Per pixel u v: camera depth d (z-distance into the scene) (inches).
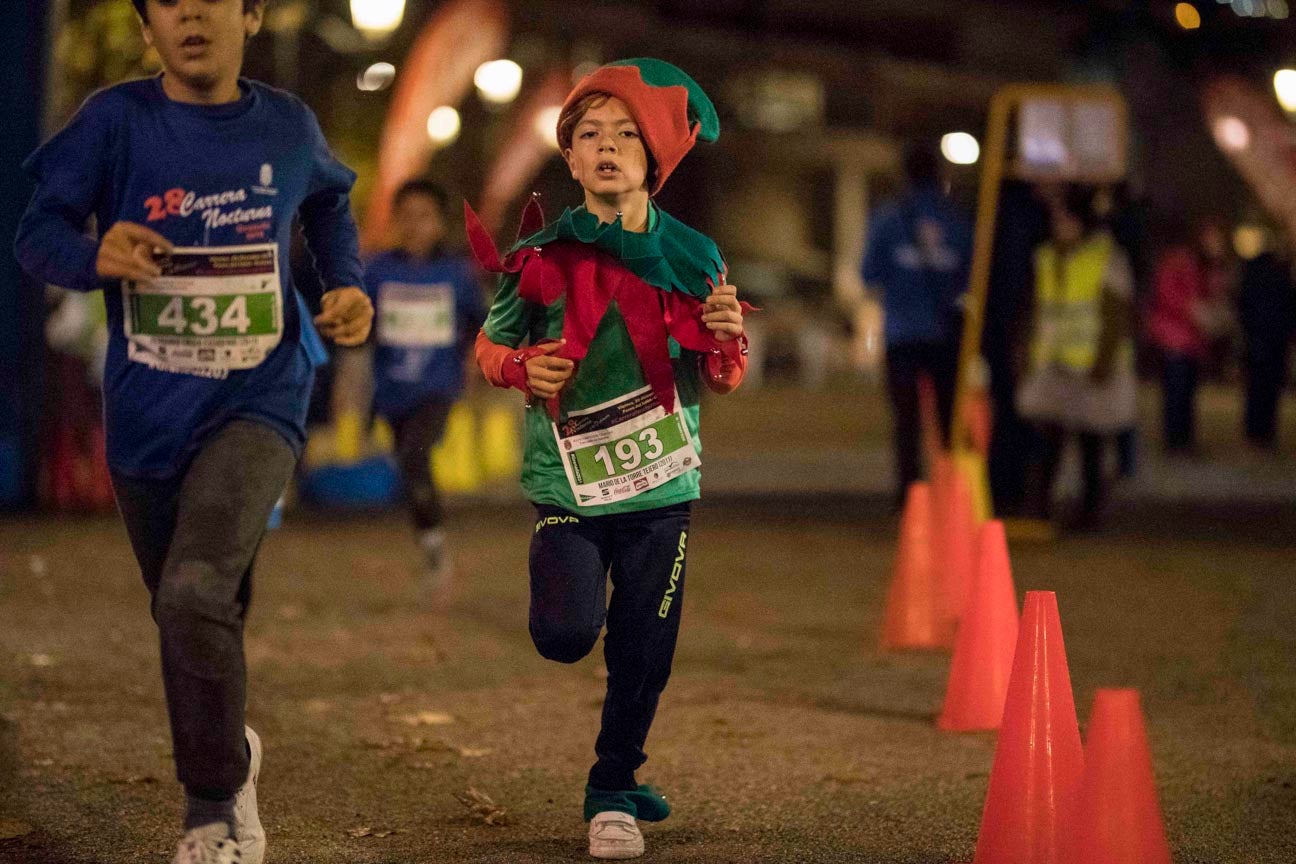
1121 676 483.8
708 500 969.5
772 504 950.4
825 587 655.8
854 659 509.7
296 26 1286.9
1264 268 1346.0
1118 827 265.4
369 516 884.0
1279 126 2454.5
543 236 294.0
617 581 305.3
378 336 584.1
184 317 269.0
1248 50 2374.5
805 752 390.3
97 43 969.5
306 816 334.3
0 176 894.4
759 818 333.7
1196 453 1293.1
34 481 905.5
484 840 317.1
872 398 2230.6
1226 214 2559.1
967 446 853.8
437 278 589.3
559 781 365.1
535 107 2568.9
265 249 272.1
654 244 294.0
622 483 298.2
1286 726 421.1
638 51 2910.9
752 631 558.9
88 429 893.8
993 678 413.1
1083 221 792.9
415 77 1813.5
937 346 844.6
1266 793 356.2
